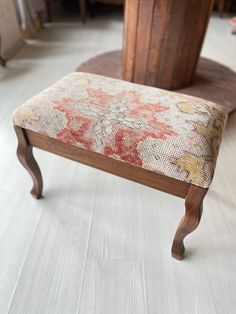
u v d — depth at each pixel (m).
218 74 1.82
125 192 1.08
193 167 0.62
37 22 2.62
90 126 0.70
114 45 2.41
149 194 1.08
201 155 0.63
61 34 2.59
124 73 1.69
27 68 1.96
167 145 0.64
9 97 1.61
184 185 0.67
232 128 1.40
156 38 1.43
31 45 2.34
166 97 0.81
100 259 0.86
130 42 1.53
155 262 0.86
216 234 0.94
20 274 0.82
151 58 1.52
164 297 0.78
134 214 1.00
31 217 0.98
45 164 1.19
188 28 1.40
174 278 0.82
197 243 0.91
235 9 3.26
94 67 1.87
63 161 1.21
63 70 1.95
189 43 1.48
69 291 0.79
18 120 0.76
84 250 0.89
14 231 0.93
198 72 1.84
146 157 0.65
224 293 0.80
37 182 0.98
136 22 1.42
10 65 1.99
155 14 1.34
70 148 0.77
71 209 1.01
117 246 0.90
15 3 2.21
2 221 0.96
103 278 0.82
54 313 0.74
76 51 2.27
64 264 0.85
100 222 0.97
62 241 0.91
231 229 0.96
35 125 0.75
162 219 0.99
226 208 1.03
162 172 0.65
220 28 2.81
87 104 0.75
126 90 0.83
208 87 1.67
